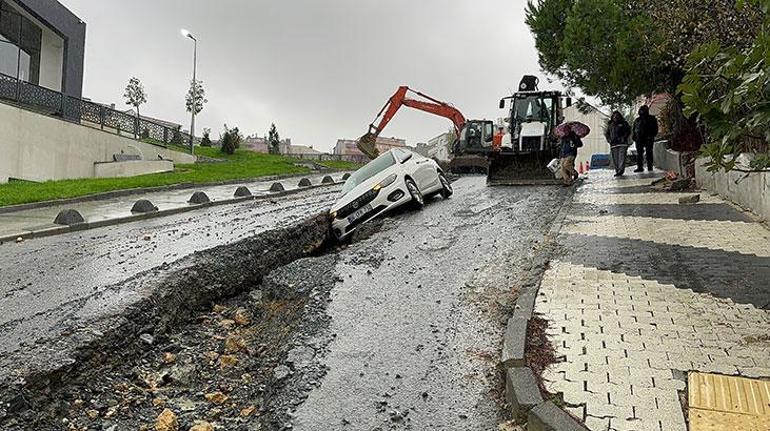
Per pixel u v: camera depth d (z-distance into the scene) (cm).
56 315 532
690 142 1344
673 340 441
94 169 2131
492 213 1066
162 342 560
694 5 980
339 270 702
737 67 339
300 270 714
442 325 523
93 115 2277
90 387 451
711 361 404
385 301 591
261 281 808
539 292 567
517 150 1842
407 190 1091
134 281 631
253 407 428
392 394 411
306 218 1055
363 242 873
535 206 1132
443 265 716
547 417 346
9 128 1703
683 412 345
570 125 1499
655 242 750
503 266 697
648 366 401
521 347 436
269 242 881
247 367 503
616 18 1361
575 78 1580
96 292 598
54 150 1906
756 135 391
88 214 1172
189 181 1881
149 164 2245
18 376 410
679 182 1239
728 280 574
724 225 834
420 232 919
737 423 329
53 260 766
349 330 522
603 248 732
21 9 2202
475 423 372
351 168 3419
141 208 1227
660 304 518
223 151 3481
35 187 1512
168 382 475
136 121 2567
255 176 2205
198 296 670
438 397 405
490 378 425
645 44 1254
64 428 398
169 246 841
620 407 353
